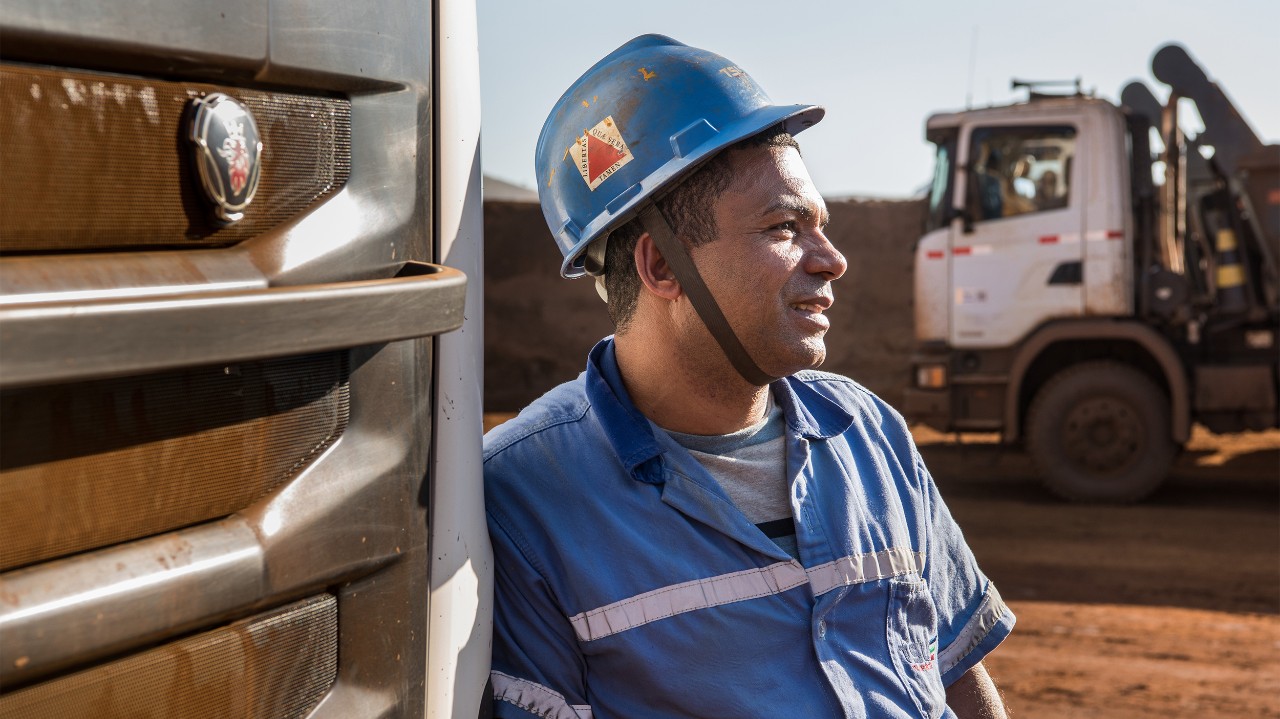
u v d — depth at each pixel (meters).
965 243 8.45
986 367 8.49
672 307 1.36
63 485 0.73
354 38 0.93
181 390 0.81
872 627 1.36
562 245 1.45
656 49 1.41
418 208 1.01
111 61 0.75
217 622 0.85
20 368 0.64
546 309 15.85
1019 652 5.31
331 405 0.94
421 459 1.03
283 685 0.90
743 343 1.32
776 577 1.31
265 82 0.86
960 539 1.53
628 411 1.37
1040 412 8.48
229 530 0.84
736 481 1.36
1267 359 8.33
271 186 0.87
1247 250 8.45
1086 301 8.25
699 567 1.30
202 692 0.83
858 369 14.91
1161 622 5.77
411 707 1.03
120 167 0.76
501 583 1.32
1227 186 8.31
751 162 1.32
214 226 0.83
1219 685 4.84
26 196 0.71
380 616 0.99
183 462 0.81
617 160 1.36
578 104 1.42
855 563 1.35
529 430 1.40
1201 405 8.28
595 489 1.34
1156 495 8.95
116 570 0.76
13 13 0.69
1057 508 8.59
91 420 0.75
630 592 1.29
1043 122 8.26
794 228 1.34
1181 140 8.63
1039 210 8.33
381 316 0.87
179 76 0.80
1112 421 8.38
